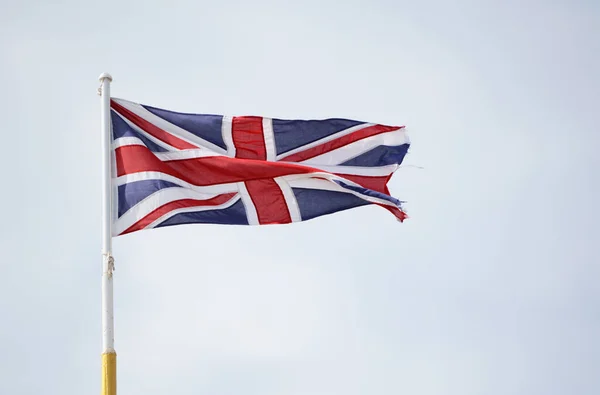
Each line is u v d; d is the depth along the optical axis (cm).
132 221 4184
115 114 4312
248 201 4306
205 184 4284
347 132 4562
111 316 3884
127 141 4275
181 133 4397
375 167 4547
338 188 4366
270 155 4484
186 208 4231
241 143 4481
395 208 4331
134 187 4222
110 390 3762
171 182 4247
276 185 4328
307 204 4344
